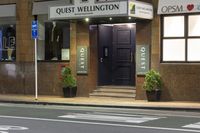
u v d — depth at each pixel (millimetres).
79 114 15469
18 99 20812
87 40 21297
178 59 19109
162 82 19203
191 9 18500
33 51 23172
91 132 11562
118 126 12562
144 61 19656
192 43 18844
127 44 21422
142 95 19734
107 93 21016
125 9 17906
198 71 18500
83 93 21422
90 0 18812
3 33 24250
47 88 22641
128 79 21391
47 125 12836
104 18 19266
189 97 18719
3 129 12125
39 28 22953
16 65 23672
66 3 21344
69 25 21984
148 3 19188
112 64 21781
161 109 17016
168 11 19000
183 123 13133
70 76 21297
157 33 19297
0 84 24266
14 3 23516
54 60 22422
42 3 22516
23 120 13953
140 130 11836
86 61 21297
